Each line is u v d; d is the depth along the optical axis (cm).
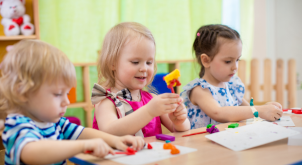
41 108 66
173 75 86
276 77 315
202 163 58
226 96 138
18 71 65
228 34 129
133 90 111
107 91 102
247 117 108
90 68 273
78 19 263
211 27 139
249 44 334
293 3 338
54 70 67
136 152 69
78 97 266
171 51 311
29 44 68
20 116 67
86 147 63
